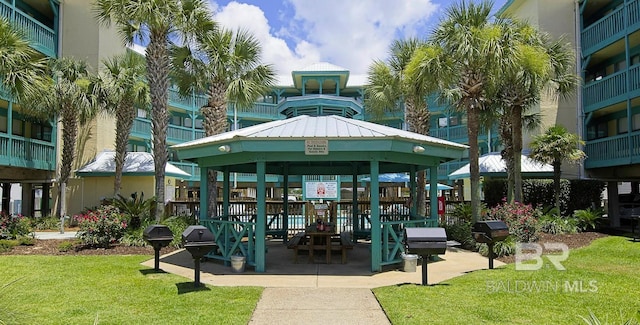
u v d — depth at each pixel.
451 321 5.34
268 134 8.53
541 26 20.03
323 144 8.27
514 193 15.86
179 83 16.67
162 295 6.69
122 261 9.91
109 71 18.69
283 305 6.21
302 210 17.12
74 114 18.12
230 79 15.95
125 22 14.00
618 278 7.65
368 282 7.79
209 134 15.62
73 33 20.98
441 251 7.08
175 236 12.28
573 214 17.11
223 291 6.93
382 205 17.00
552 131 16.28
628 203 20.53
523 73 12.76
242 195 31.86
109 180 20.88
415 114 17.28
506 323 5.27
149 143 27.88
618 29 17.53
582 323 5.23
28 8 20.83
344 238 10.74
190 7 14.38
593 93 19.20
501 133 16.23
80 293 6.81
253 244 9.53
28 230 13.62
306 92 36.25
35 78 13.67
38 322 5.33
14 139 17.70
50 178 20.52
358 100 35.25
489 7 12.23
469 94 12.71
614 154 17.73
